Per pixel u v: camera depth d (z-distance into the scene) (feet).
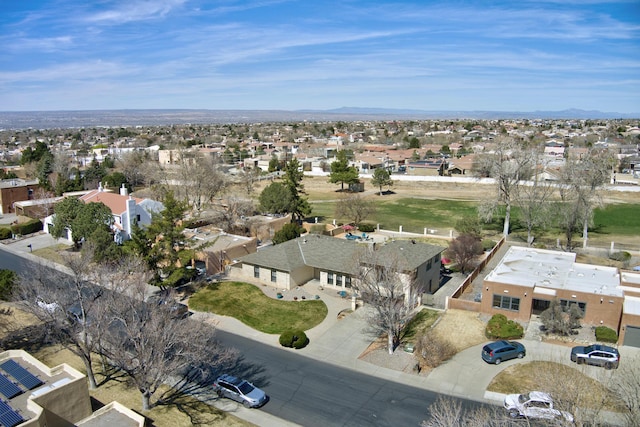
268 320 135.74
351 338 124.98
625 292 128.77
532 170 242.78
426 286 152.25
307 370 110.01
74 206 205.98
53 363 115.34
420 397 98.43
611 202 299.38
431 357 112.06
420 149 554.46
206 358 105.70
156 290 156.76
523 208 221.66
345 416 92.84
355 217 249.34
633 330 115.44
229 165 456.86
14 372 88.02
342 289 154.61
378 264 136.77
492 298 135.03
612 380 98.12
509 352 110.73
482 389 100.63
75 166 418.72
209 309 142.72
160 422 91.25
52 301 108.47
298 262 159.74
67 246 208.95
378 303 116.16
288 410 95.20
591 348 107.45
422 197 339.77
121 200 213.66
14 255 197.77
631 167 398.42
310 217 279.49
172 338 96.12
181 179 299.99
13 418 74.59
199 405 97.50
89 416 85.15
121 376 109.29
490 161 232.73
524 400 89.35
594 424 68.13
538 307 136.98
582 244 215.51
